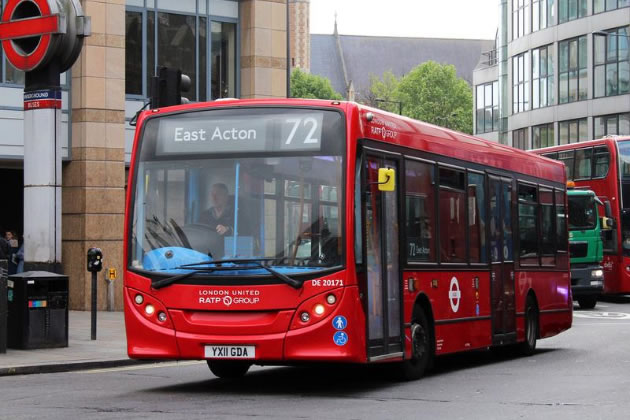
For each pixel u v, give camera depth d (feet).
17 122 102.01
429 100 531.09
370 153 48.83
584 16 253.24
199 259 47.19
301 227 46.55
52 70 73.05
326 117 47.39
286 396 46.93
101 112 105.81
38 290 69.05
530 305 72.43
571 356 71.20
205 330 46.73
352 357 46.06
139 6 109.91
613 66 244.83
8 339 69.41
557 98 264.93
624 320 115.03
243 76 118.11
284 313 45.93
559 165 81.56
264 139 47.65
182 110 49.08
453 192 59.31
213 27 116.06
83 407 42.70
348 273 46.03
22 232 111.86
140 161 49.16
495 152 67.05
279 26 119.34
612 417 39.63
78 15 73.36
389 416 39.78
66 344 70.28
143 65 110.22
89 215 104.99
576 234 138.00
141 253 48.37
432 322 55.62
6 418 39.37
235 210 47.26
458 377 56.24
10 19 73.46
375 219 49.16
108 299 105.50
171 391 49.26
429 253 55.57
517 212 70.44
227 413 40.63
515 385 51.67
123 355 65.72
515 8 288.71
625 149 141.90
